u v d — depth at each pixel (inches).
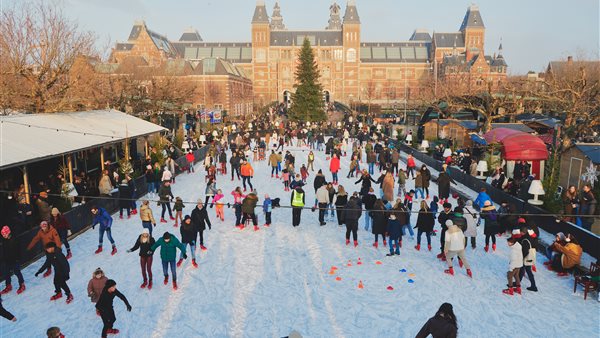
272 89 4763.8
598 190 633.0
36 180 725.3
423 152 1274.6
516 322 370.3
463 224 509.7
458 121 1432.1
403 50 4835.1
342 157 1320.1
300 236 591.8
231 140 1589.6
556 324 366.3
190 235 478.9
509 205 585.3
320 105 2541.8
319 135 1510.8
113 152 989.2
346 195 622.2
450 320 260.8
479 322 370.3
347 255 523.5
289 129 1798.7
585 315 380.5
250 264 495.8
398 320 375.2
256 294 423.8
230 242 568.1
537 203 632.4
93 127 871.7
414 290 431.2
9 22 981.8
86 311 389.4
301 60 2524.6
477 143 1120.8
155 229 617.6
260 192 860.0
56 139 692.7
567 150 727.7
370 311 391.2
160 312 388.5
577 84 1063.0
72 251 530.9
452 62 3865.7
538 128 1348.4
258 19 4694.9
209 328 363.9
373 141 1520.7
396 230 510.0
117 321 372.5
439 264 495.8
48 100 1056.8
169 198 655.8
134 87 1539.1
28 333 353.1
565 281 450.3
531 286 427.2
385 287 438.3
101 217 516.7
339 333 355.9
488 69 3619.6
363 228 631.2
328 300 412.2
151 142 1218.0
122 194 665.6
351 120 2447.1
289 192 860.0
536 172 866.8
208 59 3061.0
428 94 2107.5
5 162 526.0
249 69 4785.9
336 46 4650.6
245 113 3649.1
